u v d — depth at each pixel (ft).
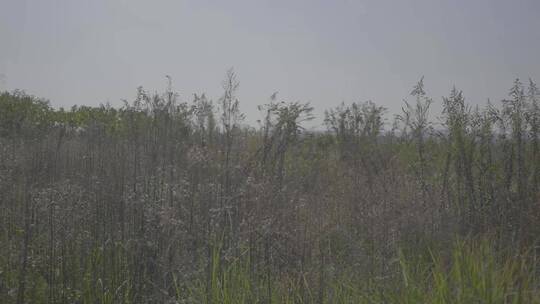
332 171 26.86
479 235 17.34
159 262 15.92
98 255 17.08
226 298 13.71
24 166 24.11
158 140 22.70
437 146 24.56
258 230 15.62
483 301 12.14
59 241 17.16
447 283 13.09
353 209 19.57
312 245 16.14
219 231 16.38
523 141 21.27
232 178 18.35
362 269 15.66
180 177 19.79
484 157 22.12
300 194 19.34
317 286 14.33
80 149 29.40
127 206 19.02
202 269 15.17
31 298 15.94
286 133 23.38
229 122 20.62
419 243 17.30
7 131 35.50
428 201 19.71
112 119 37.32
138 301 15.67
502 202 20.03
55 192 19.35
